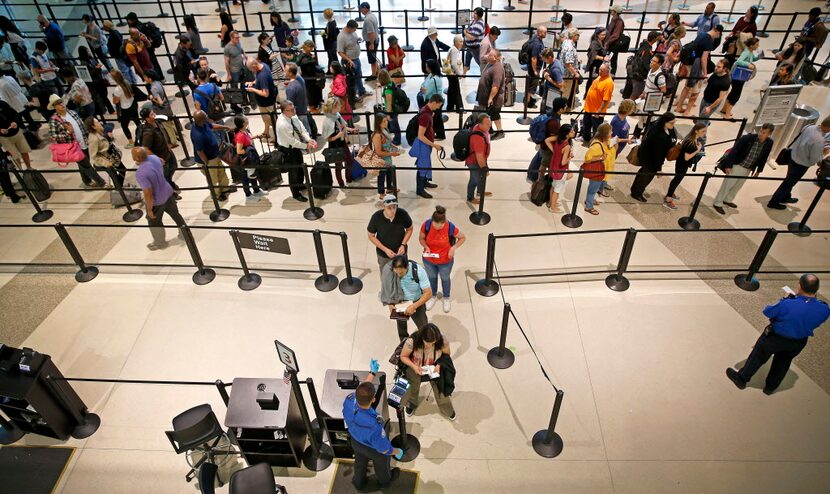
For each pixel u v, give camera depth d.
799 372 6.34
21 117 11.68
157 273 8.13
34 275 8.20
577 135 11.45
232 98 11.48
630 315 7.12
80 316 7.41
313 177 9.36
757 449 5.53
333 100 8.72
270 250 7.20
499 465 5.47
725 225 8.80
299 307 7.39
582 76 13.77
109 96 14.07
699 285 7.59
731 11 17.27
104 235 9.04
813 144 8.13
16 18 18.28
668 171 10.35
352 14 18.64
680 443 5.61
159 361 6.71
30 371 5.46
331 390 5.23
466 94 13.35
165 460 5.69
